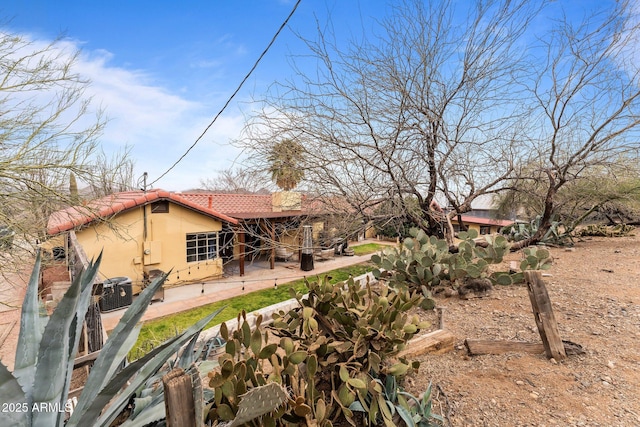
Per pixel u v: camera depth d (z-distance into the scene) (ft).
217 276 35.37
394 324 6.96
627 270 14.99
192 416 3.57
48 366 4.44
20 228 17.63
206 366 6.30
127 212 29.27
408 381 7.53
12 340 16.75
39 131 17.67
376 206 17.81
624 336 8.64
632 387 6.53
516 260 18.97
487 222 44.04
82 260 16.37
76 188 20.02
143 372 5.46
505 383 7.13
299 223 18.70
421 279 14.32
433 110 16.08
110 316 23.35
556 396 6.48
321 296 7.92
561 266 16.79
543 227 18.93
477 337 9.72
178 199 31.83
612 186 20.89
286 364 5.82
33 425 4.32
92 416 4.33
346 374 6.04
